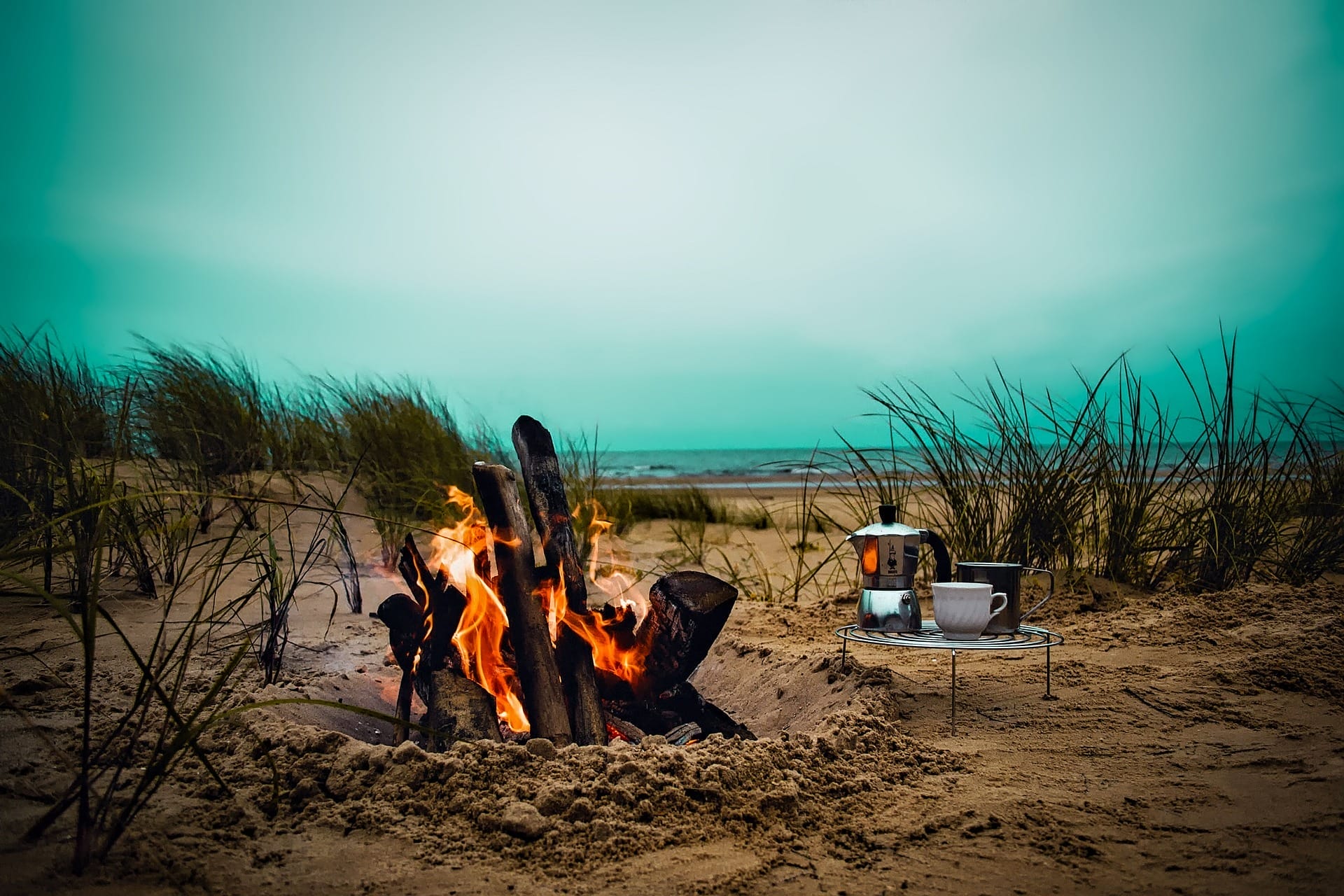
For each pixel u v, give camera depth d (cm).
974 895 174
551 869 183
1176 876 181
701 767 225
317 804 212
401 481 695
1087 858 190
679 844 197
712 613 304
